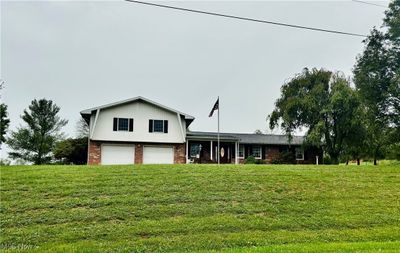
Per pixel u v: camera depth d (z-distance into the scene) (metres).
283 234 8.98
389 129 30.53
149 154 30.16
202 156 34.31
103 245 7.96
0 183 12.47
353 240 8.71
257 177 14.20
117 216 9.93
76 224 9.34
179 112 30.64
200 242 8.27
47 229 8.95
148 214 10.14
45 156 46.75
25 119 46.88
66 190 11.91
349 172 15.91
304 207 11.14
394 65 28.25
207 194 11.94
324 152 33.41
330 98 30.77
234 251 7.07
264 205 11.17
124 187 12.45
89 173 14.43
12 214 9.86
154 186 12.63
